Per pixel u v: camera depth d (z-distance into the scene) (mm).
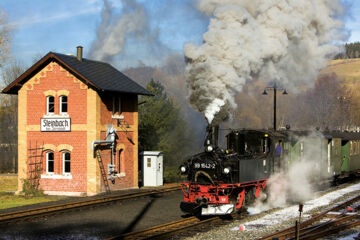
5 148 42375
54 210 16391
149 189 24266
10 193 22938
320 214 15078
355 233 12672
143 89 24375
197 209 16438
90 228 13703
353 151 29047
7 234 12828
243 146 17422
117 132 23281
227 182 15117
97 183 21547
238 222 14281
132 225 14195
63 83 22125
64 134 22047
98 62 24812
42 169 22422
